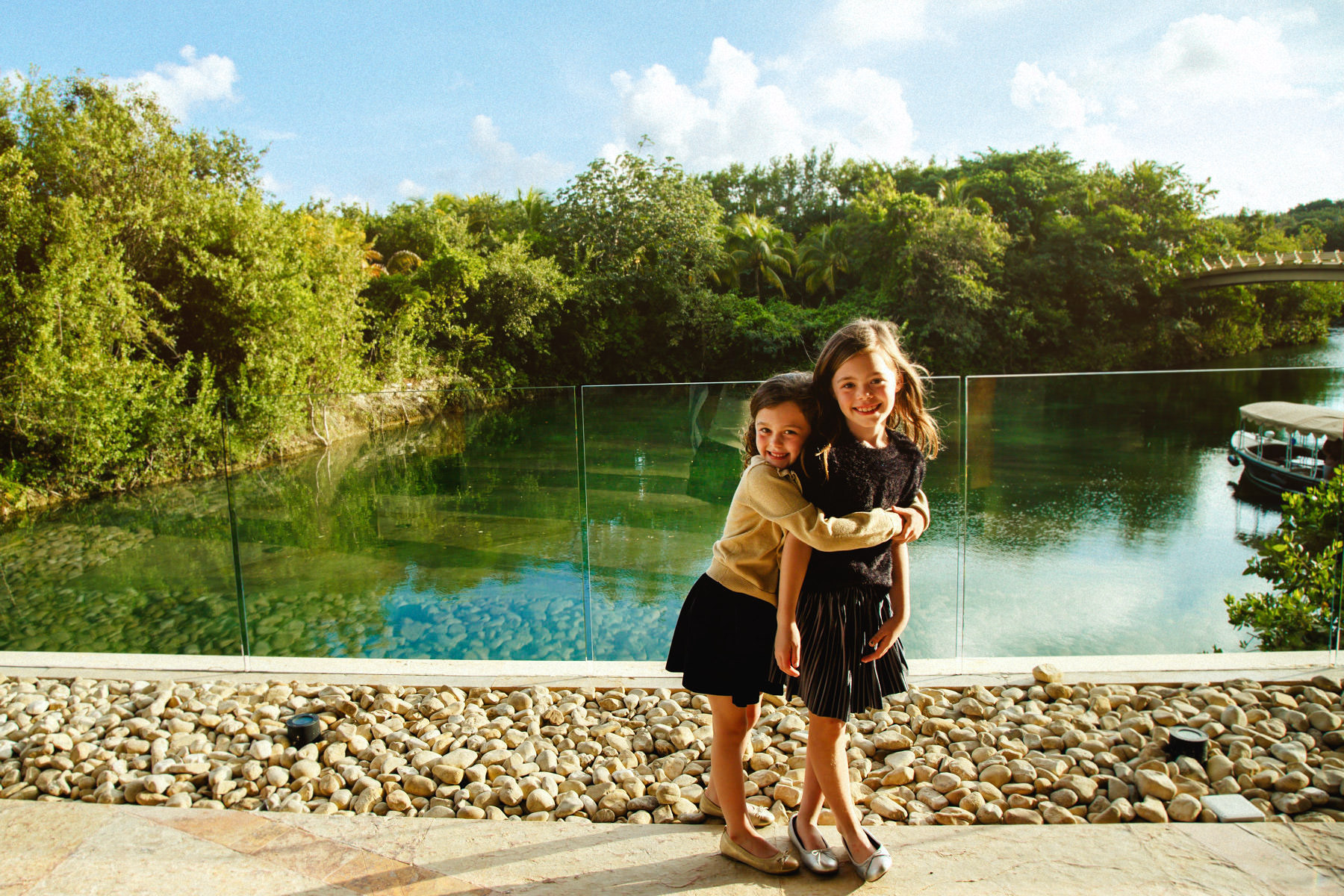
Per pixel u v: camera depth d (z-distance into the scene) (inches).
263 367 498.0
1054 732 105.3
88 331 395.5
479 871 71.8
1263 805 84.9
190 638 174.2
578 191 979.9
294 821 82.1
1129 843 76.1
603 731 109.7
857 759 99.8
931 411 132.3
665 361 976.9
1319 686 116.8
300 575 168.1
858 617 65.9
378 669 133.6
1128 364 1063.0
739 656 68.6
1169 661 125.9
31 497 314.5
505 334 828.0
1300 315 925.8
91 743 109.3
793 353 975.6
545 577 154.0
